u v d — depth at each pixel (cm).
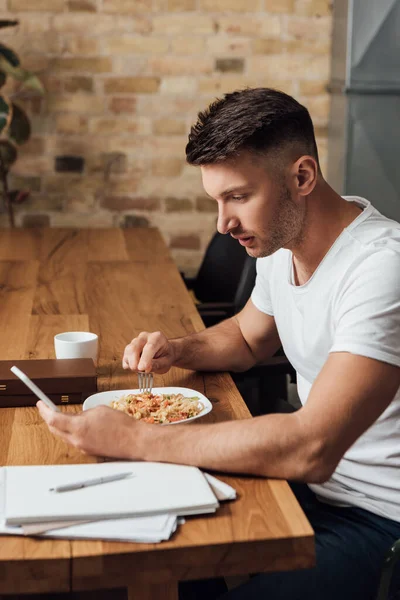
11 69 349
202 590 153
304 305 147
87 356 173
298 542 108
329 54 404
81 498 113
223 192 132
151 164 408
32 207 405
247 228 134
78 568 103
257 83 404
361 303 129
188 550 106
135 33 394
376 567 134
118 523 109
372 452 141
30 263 290
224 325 183
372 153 384
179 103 403
